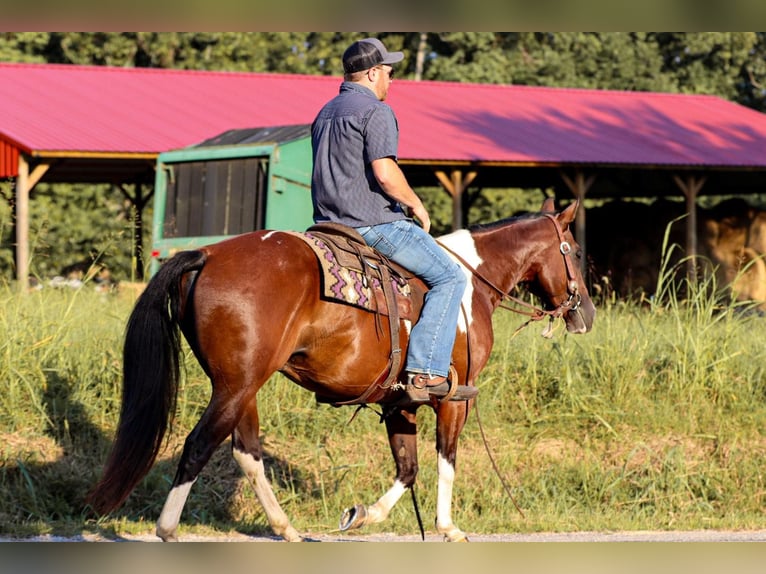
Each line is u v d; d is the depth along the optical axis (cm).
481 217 4000
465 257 927
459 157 2483
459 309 838
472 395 871
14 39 3834
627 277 2794
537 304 1688
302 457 1175
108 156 2217
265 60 4269
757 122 3306
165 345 746
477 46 4522
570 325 1001
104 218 3441
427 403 883
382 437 1224
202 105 2684
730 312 1490
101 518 994
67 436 1118
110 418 1169
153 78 2848
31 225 3162
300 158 1798
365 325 794
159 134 2391
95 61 4066
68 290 1411
